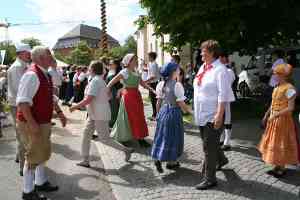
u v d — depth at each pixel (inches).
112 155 285.0
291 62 518.3
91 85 246.8
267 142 227.3
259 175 231.9
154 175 237.6
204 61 206.1
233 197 199.3
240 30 384.5
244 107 489.1
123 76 300.8
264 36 449.7
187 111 238.2
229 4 375.6
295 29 417.4
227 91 196.5
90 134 258.7
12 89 258.4
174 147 235.1
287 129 221.1
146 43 1539.1
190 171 243.4
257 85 610.2
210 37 387.5
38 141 193.3
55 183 227.8
